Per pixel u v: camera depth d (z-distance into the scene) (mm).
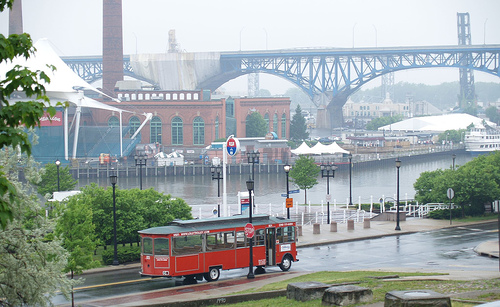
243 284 39844
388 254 52250
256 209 94625
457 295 26984
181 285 41125
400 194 136750
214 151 186500
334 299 25609
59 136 183000
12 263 21797
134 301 34875
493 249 52719
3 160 23094
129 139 191500
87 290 39906
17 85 16609
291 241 45719
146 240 40312
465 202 77688
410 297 21609
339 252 53812
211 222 42094
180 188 150875
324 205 101250
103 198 54656
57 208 39656
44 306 22531
